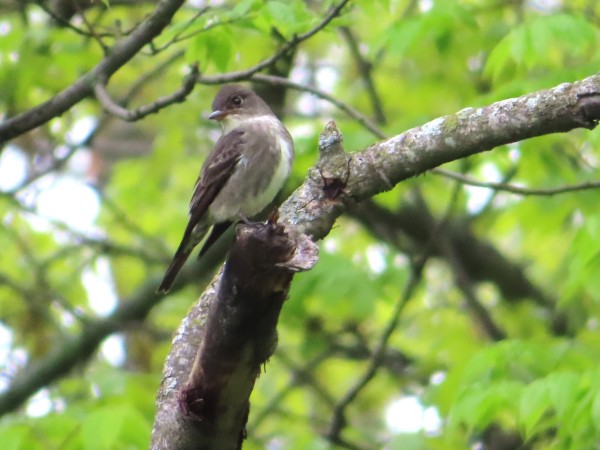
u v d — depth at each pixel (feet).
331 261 39.86
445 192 46.21
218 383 16.22
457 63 41.29
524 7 40.93
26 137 41.57
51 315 44.50
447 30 33.88
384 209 46.65
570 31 30.12
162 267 45.16
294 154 31.86
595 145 29.58
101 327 41.34
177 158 46.98
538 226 40.22
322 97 29.45
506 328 47.78
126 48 27.71
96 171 59.26
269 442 40.50
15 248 47.96
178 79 45.42
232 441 16.93
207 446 16.88
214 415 16.55
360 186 19.29
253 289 15.21
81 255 48.03
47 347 44.55
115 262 51.88
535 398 23.61
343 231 48.83
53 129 40.93
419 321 47.73
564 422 23.80
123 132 61.36
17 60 35.96
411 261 39.78
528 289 49.34
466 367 27.63
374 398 52.42
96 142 59.72
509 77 40.06
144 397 33.12
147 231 49.39
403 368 46.65
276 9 27.37
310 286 38.83
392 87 46.24
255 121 31.04
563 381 23.63
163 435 17.19
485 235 52.24
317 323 43.39
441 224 38.45
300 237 15.62
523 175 39.14
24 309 44.86
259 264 15.06
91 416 26.91
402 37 33.24
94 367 45.42
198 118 45.06
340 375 52.90
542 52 30.04
